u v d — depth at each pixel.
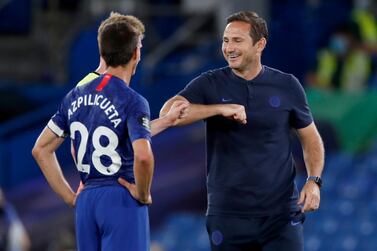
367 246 37.50
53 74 46.38
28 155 41.69
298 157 38.44
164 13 48.97
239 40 18.14
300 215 18.62
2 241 33.22
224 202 18.39
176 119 17.86
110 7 47.59
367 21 47.44
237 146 18.31
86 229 17.42
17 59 47.69
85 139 17.31
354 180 40.47
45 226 39.50
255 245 18.53
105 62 17.52
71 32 46.53
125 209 17.19
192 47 48.00
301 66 45.06
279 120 18.36
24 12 48.06
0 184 41.44
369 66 46.62
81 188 17.56
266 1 47.44
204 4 49.31
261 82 18.44
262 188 18.25
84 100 17.38
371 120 42.56
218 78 18.56
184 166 40.25
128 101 17.14
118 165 17.20
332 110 42.53
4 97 43.84
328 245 37.84
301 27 45.59
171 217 39.50
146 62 43.88
